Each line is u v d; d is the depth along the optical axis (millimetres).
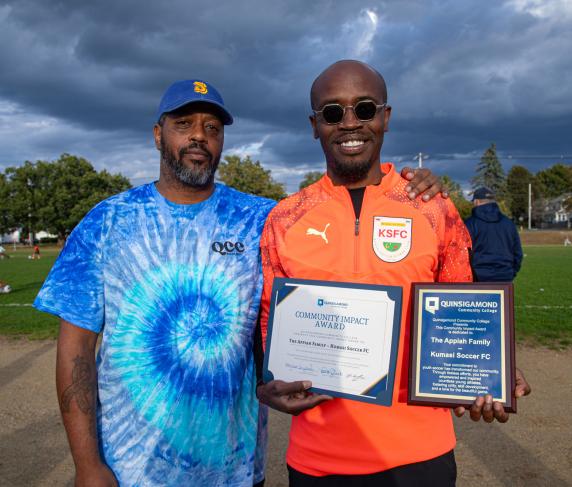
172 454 2070
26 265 31375
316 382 2131
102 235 2176
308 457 2176
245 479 2227
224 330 2174
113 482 2037
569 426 4605
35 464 4039
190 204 2268
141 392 2074
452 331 2049
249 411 2270
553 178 119375
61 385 2088
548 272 20375
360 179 2373
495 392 1953
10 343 8430
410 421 2117
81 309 2137
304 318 2184
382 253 2225
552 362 6844
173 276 2148
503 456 4031
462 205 52844
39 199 74062
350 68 2309
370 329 2088
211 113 2273
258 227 2346
